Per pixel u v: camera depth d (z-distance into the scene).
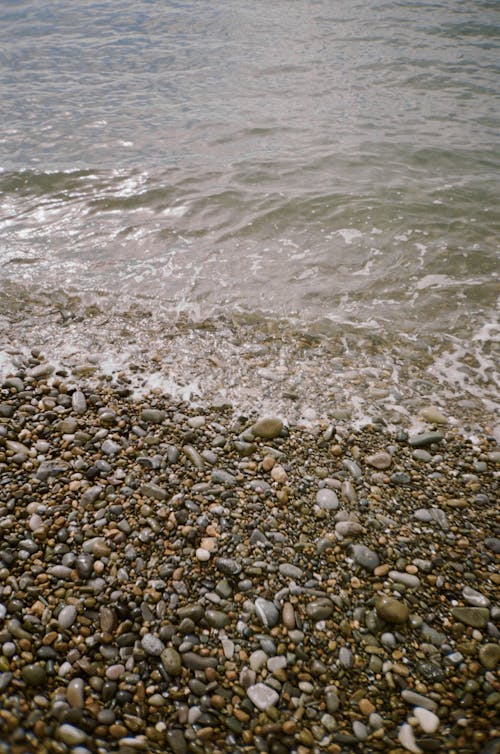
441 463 3.84
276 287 5.71
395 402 4.40
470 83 11.52
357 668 2.58
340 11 16.61
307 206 7.07
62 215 6.91
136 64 12.72
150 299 5.50
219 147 8.86
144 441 3.88
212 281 5.78
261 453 3.84
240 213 6.96
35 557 2.99
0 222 6.71
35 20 15.95
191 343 4.98
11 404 4.12
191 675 2.51
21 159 8.23
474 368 4.74
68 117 9.88
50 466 3.59
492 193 7.33
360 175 7.88
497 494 3.59
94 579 2.90
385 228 6.63
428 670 2.57
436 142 8.96
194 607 2.77
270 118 9.99
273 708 2.40
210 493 3.47
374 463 3.79
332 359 4.85
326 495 3.49
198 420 4.10
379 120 9.90
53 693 2.38
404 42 13.94
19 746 2.14
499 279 5.78
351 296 5.59
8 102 10.50
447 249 6.22
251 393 4.45
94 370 4.59
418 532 3.30
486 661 2.60
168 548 3.10
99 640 2.61
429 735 2.31
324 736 2.32
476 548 3.21
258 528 3.25
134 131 9.37
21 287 5.58
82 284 5.68
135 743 2.24
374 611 2.82
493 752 2.19
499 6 16.52
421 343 5.01
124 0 17.72
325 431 4.07
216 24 15.50
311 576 3.00
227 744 2.28
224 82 11.73
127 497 3.41
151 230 6.63
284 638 2.69
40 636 2.60
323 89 11.36
